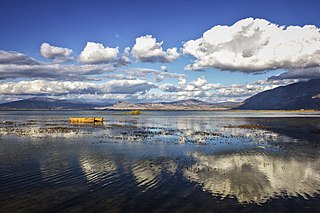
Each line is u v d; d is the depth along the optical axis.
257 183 16.41
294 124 63.78
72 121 78.88
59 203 13.60
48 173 19.08
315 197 14.04
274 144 31.45
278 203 13.36
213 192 14.97
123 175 18.42
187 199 13.98
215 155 25.14
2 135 42.31
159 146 30.64
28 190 15.55
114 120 90.88
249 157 24.06
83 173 18.98
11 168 20.50
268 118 99.12
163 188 15.69
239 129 51.88
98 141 35.00
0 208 13.03
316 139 35.50
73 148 29.45
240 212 12.39
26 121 83.75
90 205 13.35
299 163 21.53
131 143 33.16
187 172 19.03
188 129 53.12
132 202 13.67
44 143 33.31
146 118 109.12
